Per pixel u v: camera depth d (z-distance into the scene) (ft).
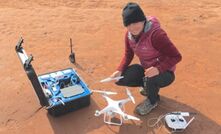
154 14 12.71
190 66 9.53
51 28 11.71
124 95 8.42
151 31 6.54
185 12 12.91
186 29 11.55
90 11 13.07
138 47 6.96
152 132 7.29
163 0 14.08
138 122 7.56
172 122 7.30
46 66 9.61
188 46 10.52
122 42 10.78
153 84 7.30
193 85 8.77
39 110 7.99
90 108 8.00
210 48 10.43
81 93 7.71
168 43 6.59
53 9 13.33
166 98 8.29
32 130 7.45
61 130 7.41
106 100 7.75
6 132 7.43
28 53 10.21
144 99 8.25
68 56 10.09
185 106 8.04
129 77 7.63
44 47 10.55
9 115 7.89
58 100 7.47
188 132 7.29
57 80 8.13
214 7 13.57
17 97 8.45
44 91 7.72
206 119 7.64
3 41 10.92
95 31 11.47
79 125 7.53
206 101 8.20
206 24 11.92
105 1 14.33
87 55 10.11
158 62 7.07
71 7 13.79
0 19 12.37
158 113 7.82
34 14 12.85
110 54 10.15
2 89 8.74
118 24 11.92
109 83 8.87
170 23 11.98
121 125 7.48
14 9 13.33
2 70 9.49
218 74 9.20
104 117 7.63
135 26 6.33
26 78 9.15
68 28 11.69
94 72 9.35
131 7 6.22
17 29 11.67
